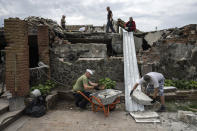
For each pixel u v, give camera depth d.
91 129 4.16
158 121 4.52
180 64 7.73
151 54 8.15
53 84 6.96
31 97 5.27
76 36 8.85
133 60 7.39
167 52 7.89
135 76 6.64
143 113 4.97
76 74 7.48
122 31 9.10
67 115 5.03
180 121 4.59
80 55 7.70
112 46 8.76
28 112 4.82
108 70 7.62
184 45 7.68
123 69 7.64
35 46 8.38
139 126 4.30
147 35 9.64
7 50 4.96
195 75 7.67
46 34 6.90
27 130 4.05
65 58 7.57
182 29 7.98
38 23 7.61
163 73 7.95
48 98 5.52
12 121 4.38
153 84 5.12
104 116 4.95
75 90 5.50
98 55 7.76
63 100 6.48
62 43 7.63
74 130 4.10
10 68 5.01
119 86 7.17
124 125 4.36
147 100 4.99
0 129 3.87
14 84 5.05
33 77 6.30
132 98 5.46
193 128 4.17
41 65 6.81
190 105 5.79
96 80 7.59
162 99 5.25
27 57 5.38
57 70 7.44
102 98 4.79
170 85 6.96
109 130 4.11
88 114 5.12
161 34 9.16
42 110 4.93
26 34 5.32
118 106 5.80
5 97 5.16
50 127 4.24
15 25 4.92
